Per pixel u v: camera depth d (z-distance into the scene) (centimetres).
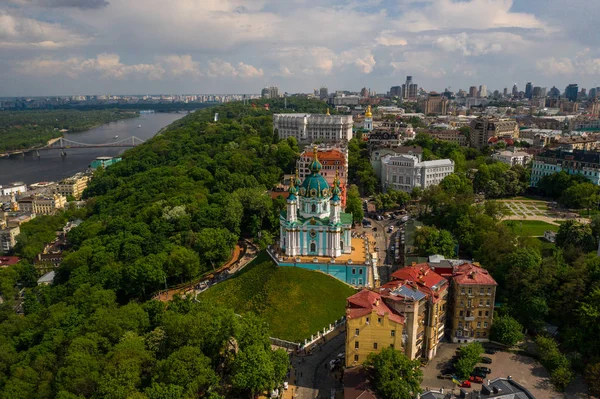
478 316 17412
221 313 17112
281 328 18825
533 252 19825
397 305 15375
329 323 19088
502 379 14312
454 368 15838
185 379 14138
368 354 14988
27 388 15738
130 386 14025
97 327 17738
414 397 13938
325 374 16100
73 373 14950
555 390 14875
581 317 16388
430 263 19225
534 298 17825
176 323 16212
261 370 14162
